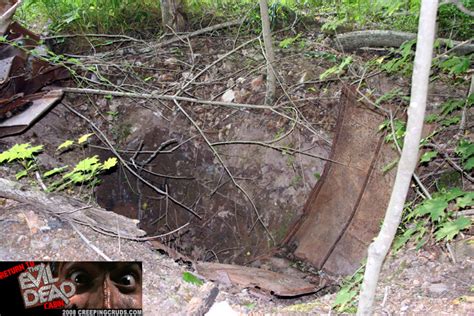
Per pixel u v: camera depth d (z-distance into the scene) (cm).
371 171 356
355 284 264
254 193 422
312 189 386
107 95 446
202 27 543
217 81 468
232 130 441
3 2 410
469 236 259
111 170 435
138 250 269
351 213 359
